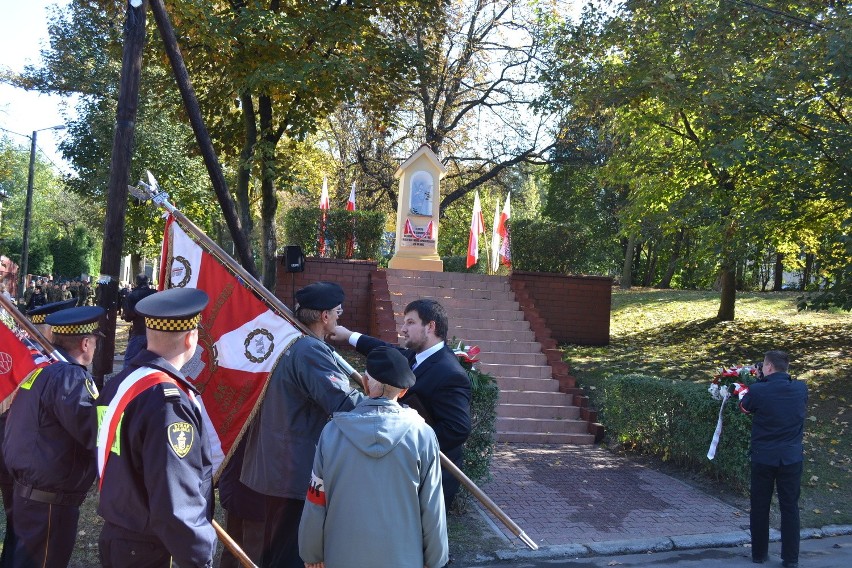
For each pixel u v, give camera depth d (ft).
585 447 34.32
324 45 42.34
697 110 39.19
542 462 31.19
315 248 52.42
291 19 40.45
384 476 10.21
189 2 36.27
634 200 54.08
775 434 20.88
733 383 27.43
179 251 15.78
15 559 13.19
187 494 9.80
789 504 20.77
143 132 79.66
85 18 51.65
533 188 119.44
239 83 42.16
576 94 46.01
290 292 47.11
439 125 79.87
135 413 9.94
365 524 10.08
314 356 13.74
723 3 37.40
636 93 41.65
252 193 80.79
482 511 24.49
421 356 14.87
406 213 52.65
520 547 21.33
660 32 42.14
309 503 10.53
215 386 14.78
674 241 83.56
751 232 41.24
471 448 24.36
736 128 37.52
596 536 22.65
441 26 55.52
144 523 10.03
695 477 29.60
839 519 25.02
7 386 13.87
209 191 87.40
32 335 13.91
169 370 10.46
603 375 42.91
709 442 28.45
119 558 10.07
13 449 13.35
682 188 49.37
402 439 10.35
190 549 9.64
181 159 82.23
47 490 13.25
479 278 46.68
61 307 16.44
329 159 84.64
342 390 13.52
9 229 151.53
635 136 51.11
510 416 35.76
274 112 48.55
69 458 13.35
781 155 36.47
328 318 15.08
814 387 39.01
